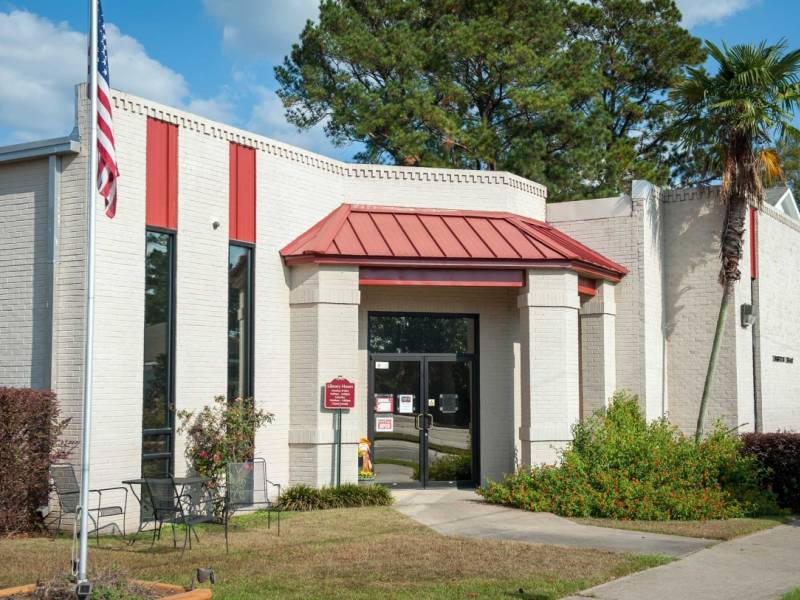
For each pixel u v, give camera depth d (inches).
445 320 690.8
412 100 1115.3
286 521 516.7
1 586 340.5
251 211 594.6
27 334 505.0
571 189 1170.6
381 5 1243.2
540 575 371.9
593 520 526.6
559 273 641.6
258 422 562.6
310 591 342.0
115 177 372.2
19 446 466.6
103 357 490.9
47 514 493.0
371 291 669.3
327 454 598.2
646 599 335.9
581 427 637.9
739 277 714.8
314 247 603.8
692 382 755.4
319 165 658.2
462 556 410.6
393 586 351.3
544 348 635.5
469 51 1125.7
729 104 682.2
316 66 1216.8
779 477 603.2
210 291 560.1
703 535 479.2
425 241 641.0
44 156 503.5
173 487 454.6
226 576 367.6
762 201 765.9
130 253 510.3
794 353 916.0
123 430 500.1
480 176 721.0
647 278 735.7
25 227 512.1
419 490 660.7
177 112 546.3
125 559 403.9
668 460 586.9
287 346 610.9
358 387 660.7
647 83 1366.9
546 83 1169.4
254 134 600.4
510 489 593.6
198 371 548.7
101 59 360.8
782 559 416.2
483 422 686.5
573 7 1318.9
